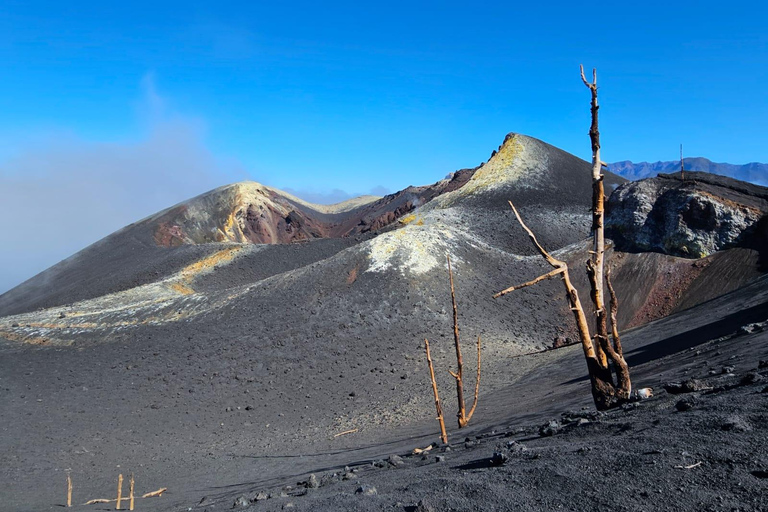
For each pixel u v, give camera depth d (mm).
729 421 5895
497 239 72938
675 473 4938
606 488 4992
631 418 7988
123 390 35812
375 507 6227
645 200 55812
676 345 22938
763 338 13633
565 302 52031
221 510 9336
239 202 183500
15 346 46344
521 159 107375
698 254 49250
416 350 40531
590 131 10711
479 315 48000
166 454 25125
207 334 45281
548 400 19281
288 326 45125
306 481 10984
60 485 20219
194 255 96562
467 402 26594
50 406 33219
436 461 9844
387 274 52469
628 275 51625
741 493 4184
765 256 44625
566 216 83312
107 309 59531
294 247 98125
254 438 27125
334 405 31828
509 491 5609
